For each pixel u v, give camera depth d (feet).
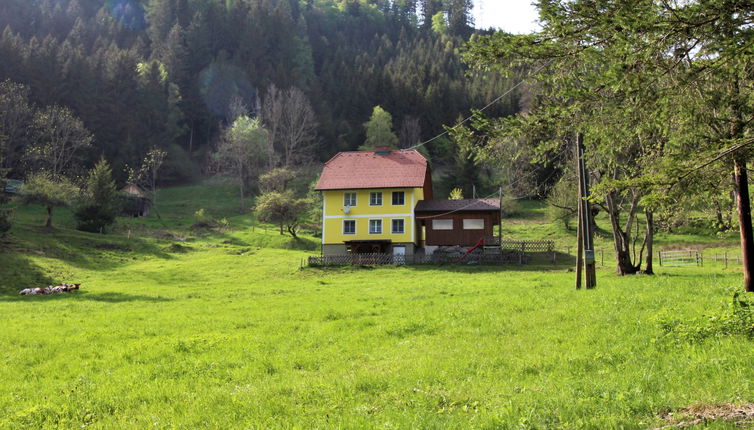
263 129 379.76
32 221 238.27
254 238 239.91
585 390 30.19
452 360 41.04
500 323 54.95
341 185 187.93
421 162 196.85
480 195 320.29
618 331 45.21
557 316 55.52
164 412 33.55
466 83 467.93
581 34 36.42
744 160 38.11
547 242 181.06
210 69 476.13
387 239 183.83
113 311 88.02
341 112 459.32
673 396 27.73
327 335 57.00
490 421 25.85
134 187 302.86
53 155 317.22
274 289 122.21
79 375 44.52
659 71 35.37
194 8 538.88
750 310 42.34
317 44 583.99
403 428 26.25
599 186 42.04
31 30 483.51
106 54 418.51
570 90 37.27
